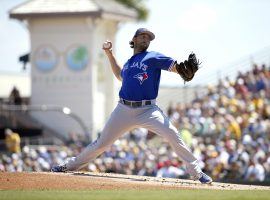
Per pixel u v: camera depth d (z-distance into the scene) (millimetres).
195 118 100125
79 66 126312
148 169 81312
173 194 31469
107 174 41531
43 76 128625
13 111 122500
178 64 37312
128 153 91062
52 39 128125
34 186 34750
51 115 126875
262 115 97375
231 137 88312
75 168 40531
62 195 31016
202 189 34625
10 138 101812
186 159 38156
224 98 103250
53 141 116188
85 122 125688
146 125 38250
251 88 107312
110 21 130625
